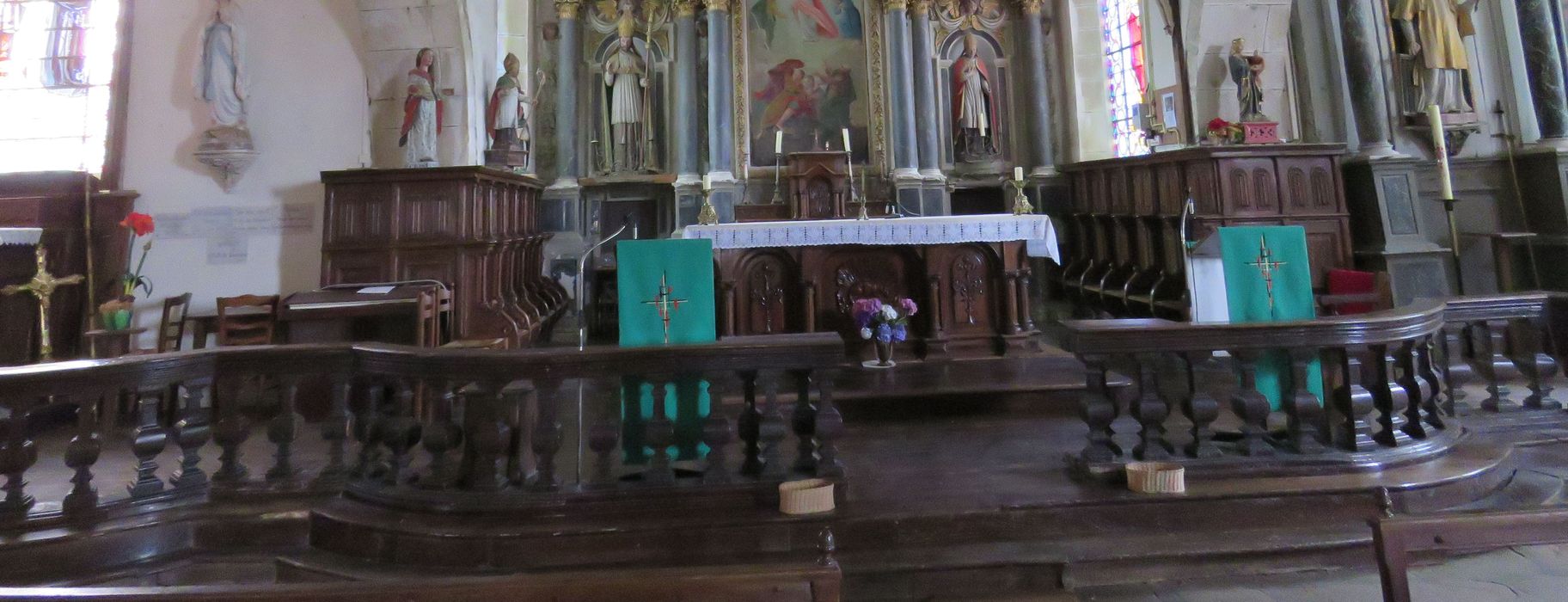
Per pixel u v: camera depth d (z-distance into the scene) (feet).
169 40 24.91
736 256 22.59
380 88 26.55
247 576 11.78
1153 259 26.81
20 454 11.63
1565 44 23.79
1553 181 23.30
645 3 33.09
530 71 31.68
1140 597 10.69
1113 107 33.14
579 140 32.53
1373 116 24.45
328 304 19.36
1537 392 15.28
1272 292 16.66
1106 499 11.94
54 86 25.53
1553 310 15.21
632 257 15.96
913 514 11.62
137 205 24.44
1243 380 12.88
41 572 11.17
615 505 11.65
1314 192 24.04
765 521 11.37
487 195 24.89
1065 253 32.91
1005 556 11.13
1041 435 16.60
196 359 12.79
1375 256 23.57
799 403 12.44
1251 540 11.44
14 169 25.12
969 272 23.29
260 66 25.20
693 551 11.28
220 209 24.70
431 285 20.99
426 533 11.22
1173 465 12.31
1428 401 13.87
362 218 23.63
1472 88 24.67
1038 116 33.09
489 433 11.75
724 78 31.83
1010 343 22.90
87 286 23.65
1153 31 29.32
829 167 28.86
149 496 12.41
